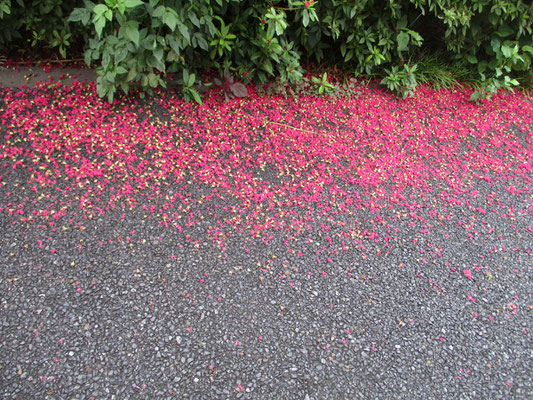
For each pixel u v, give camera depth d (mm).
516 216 3480
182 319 2334
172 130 3594
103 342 2172
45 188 2895
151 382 2055
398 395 2162
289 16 4066
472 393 2221
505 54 4574
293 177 3434
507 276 2932
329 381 2172
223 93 4074
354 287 2662
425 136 4273
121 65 3205
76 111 3500
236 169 3400
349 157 3777
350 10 4031
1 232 2574
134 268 2533
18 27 3584
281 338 2328
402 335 2443
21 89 3627
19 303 2260
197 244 2738
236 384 2102
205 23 3303
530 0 4703
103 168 3129
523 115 4973
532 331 2592
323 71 4695
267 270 2668
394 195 3445
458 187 3688
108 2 2695
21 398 1909
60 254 2527
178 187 3121
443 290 2750
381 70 4898
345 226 3078
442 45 5180
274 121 3986
